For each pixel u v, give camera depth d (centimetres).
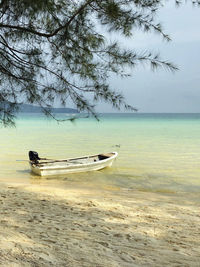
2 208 620
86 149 2055
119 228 510
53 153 1859
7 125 408
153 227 527
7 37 377
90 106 383
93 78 376
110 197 838
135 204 743
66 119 389
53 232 462
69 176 1211
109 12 317
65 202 727
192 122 7338
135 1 313
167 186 1042
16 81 402
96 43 355
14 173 1255
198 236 479
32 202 709
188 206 751
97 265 330
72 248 385
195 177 1200
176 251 400
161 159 1641
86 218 573
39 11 327
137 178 1177
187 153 1869
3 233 425
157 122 7400
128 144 2372
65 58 376
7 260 311
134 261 354
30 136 3108
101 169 1360
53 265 315
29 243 386
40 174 1205
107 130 4169
